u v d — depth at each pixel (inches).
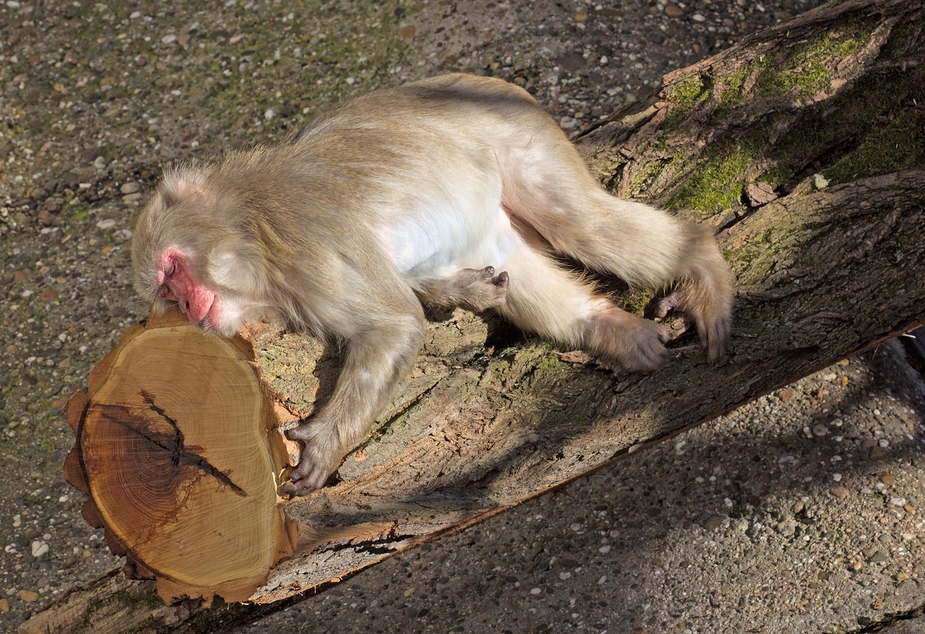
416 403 135.4
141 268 138.1
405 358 135.0
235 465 131.0
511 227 143.7
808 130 141.6
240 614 141.5
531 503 155.9
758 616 147.2
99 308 169.2
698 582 149.5
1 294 170.4
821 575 148.2
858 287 135.6
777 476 153.3
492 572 152.8
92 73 199.0
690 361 136.7
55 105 194.2
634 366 136.9
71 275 171.2
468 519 138.7
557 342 138.6
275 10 205.3
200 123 187.9
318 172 137.5
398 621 151.0
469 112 141.3
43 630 140.1
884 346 158.7
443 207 138.6
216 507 131.0
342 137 138.7
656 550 151.6
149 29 205.8
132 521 131.0
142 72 197.9
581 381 136.9
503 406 136.2
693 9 191.9
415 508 135.5
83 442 131.1
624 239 140.4
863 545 149.0
